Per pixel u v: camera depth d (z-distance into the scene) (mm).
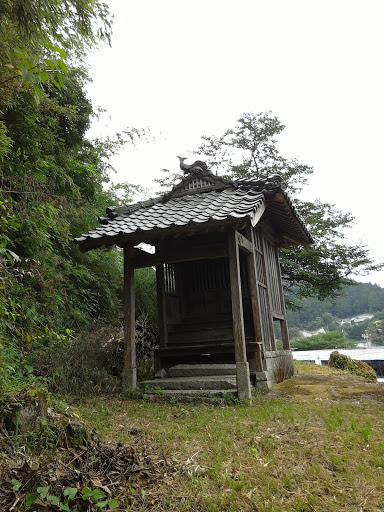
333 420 4484
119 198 14562
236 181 7980
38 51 4840
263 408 5391
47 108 6848
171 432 4336
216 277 8773
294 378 8844
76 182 10219
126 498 2709
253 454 3615
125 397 6508
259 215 6969
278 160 18391
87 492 2400
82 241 6793
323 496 2846
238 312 6445
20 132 6645
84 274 9352
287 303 17781
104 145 11938
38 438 3516
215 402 5988
